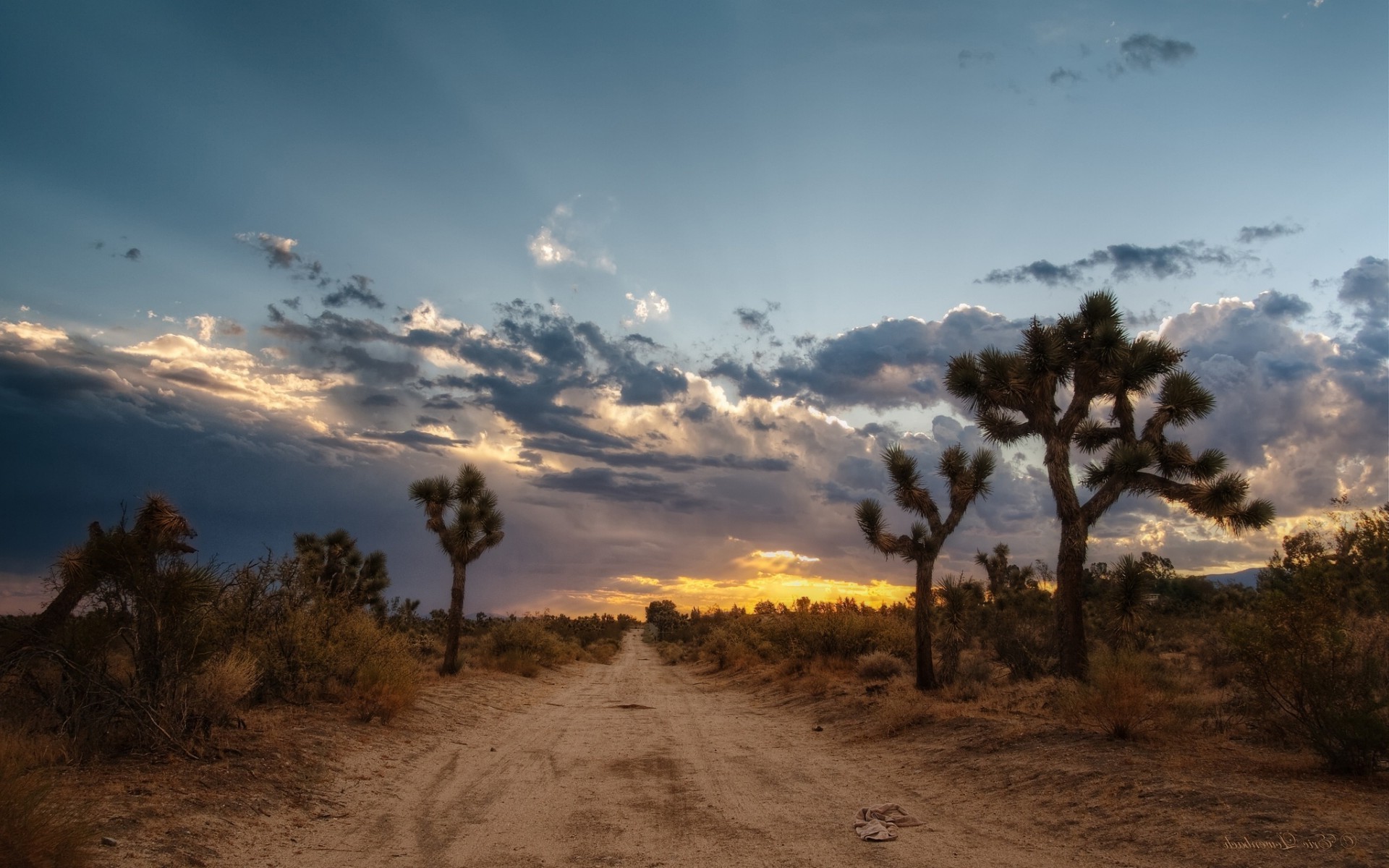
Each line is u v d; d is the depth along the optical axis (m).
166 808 7.72
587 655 69.69
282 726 12.81
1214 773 8.87
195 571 10.62
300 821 8.48
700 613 146.00
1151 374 17.50
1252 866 6.23
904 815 8.87
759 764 12.91
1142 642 28.08
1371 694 8.76
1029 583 53.47
